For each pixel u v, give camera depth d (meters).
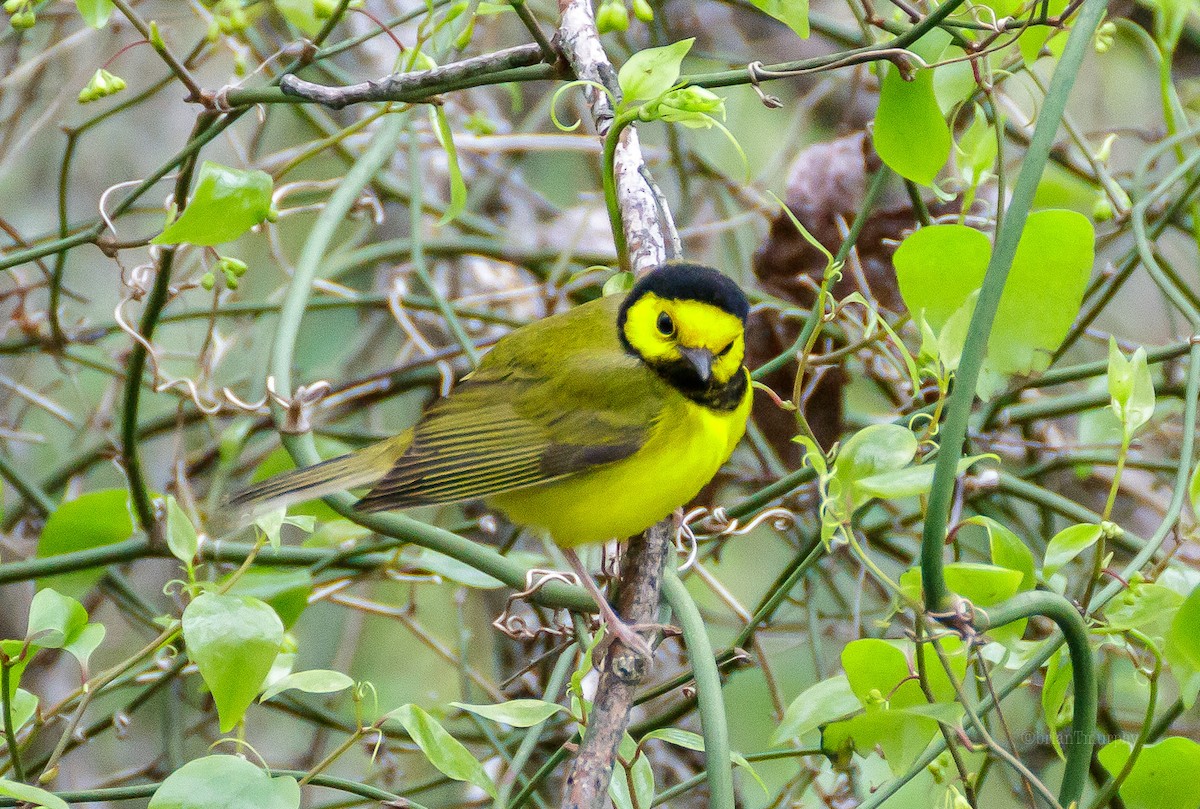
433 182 13.55
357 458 8.55
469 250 12.09
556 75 7.04
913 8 6.91
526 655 11.59
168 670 9.48
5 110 13.32
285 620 8.41
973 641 5.18
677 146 12.09
